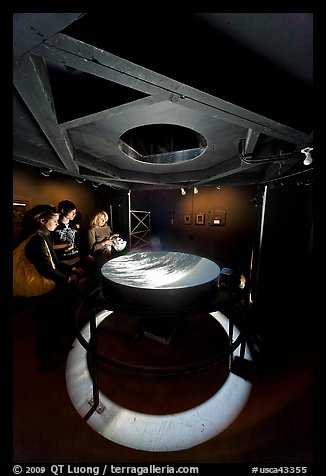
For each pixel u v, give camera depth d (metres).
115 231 6.45
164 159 3.59
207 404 2.06
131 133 3.76
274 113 1.44
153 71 1.03
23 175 4.21
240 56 1.18
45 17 0.79
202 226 5.90
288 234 3.79
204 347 2.85
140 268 2.81
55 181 4.87
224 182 4.18
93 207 5.98
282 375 2.38
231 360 2.42
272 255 3.95
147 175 4.36
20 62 1.05
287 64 1.21
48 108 1.50
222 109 1.38
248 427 1.85
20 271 2.29
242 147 2.52
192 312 1.77
